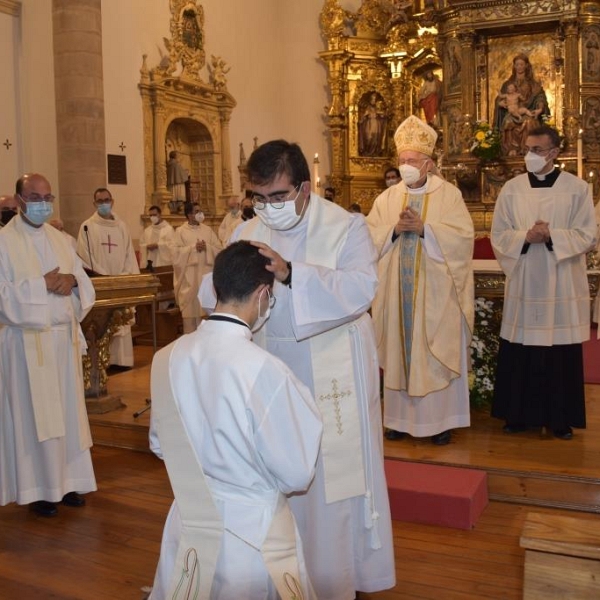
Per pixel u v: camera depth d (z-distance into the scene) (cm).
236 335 218
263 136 1636
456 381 505
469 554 381
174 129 1427
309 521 293
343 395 301
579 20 1127
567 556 226
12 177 1072
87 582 364
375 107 1575
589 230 481
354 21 1579
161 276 1002
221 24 1485
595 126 1142
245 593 212
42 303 427
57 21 1022
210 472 217
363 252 300
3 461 440
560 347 500
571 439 509
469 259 498
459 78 1163
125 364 808
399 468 459
